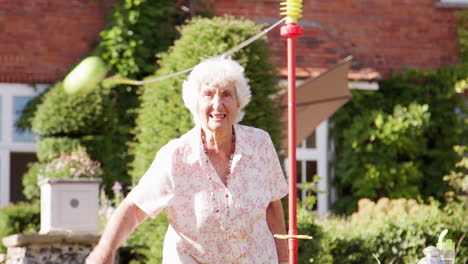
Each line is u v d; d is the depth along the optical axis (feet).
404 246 31.68
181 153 12.92
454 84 47.75
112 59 43.52
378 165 43.93
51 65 44.14
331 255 30.35
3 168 42.11
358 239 31.45
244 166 13.04
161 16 44.55
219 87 12.91
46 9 44.52
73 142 39.91
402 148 44.78
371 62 48.39
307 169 45.19
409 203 36.94
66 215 27.32
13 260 27.32
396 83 47.26
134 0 43.88
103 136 40.93
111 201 36.45
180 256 12.91
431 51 49.26
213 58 13.23
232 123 13.06
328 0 48.29
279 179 13.62
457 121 47.06
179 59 28.91
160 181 12.90
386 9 49.01
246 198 12.89
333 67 37.22
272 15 47.06
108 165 41.16
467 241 32.09
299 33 15.21
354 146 44.16
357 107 45.62
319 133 45.14
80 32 44.78
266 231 13.23
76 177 28.04
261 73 28.58
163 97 28.91
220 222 12.79
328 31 48.21
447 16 49.70
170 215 13.03
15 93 43.11
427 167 46.01
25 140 42.57
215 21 29.43
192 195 12.88
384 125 44.11
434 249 16.88
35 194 39.09
